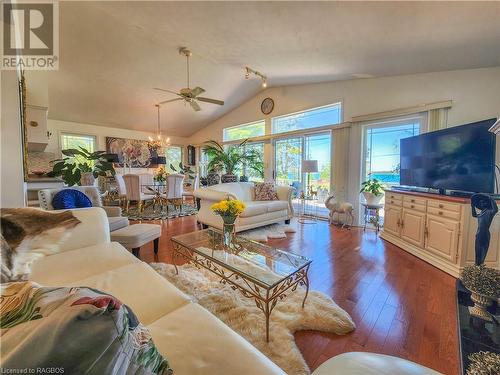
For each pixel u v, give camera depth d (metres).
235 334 0.87
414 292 1.94
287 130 5.59
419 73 3.49
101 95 5.23
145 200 5.98
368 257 2.70
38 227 1.54
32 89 3.79
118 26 3.36
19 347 0.39
